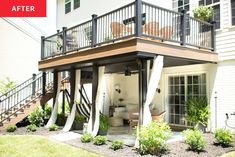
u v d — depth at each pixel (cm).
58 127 1151
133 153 714
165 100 1163
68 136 976
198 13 976
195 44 907
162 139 709
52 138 941
